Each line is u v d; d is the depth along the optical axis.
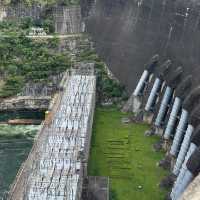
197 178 61.81
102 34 133.50
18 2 143.25
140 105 108.06
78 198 66.38
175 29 99.88
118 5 131.00
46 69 125.06
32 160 77.12
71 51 134.00
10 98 119.88
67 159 72.12
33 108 119.00
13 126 109.31
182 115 82.38
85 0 144.25
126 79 118.88
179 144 82.88
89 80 113.25
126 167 85.06
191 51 91.50
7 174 87.44
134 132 100.31
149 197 75.62
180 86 88.25
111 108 115.75
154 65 105.94
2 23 141.62
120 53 123.19
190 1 95.56
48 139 78.94
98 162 86.81
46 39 134.62
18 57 129.50
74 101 96.88
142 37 115.19
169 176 78.81
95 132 100.31
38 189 64.12
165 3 106.06
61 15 143.12
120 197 75.62
